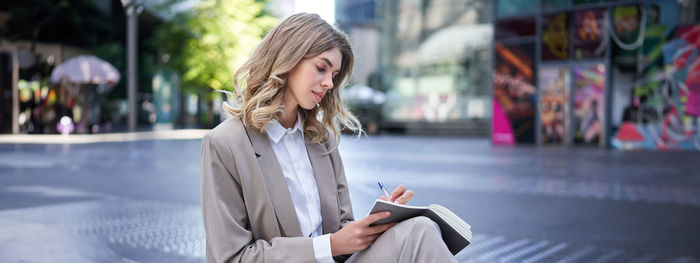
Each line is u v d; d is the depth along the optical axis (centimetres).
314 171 181
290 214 165
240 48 2342
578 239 454
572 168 1016
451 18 2438
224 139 162
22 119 2170
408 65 2575
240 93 172
